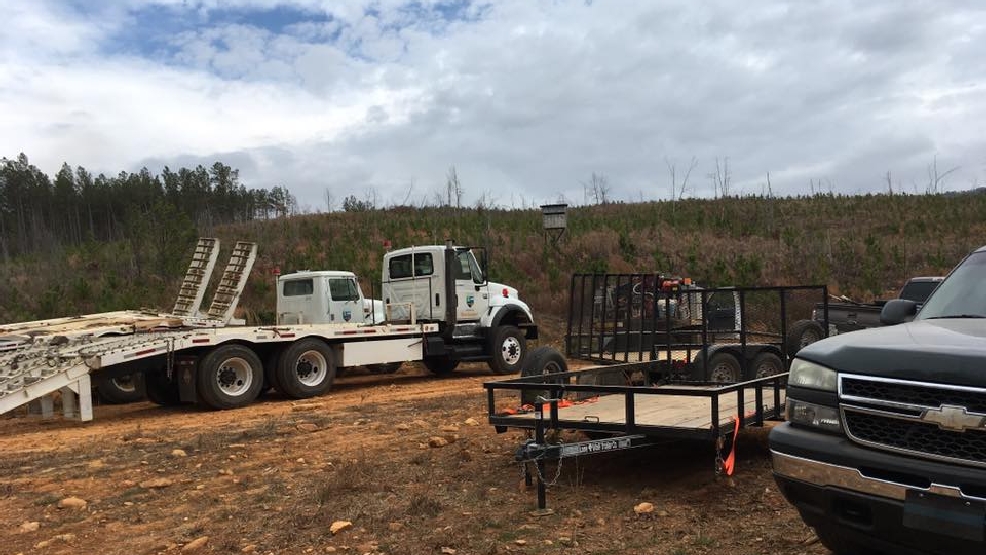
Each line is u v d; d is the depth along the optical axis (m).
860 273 26.47
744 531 4.57
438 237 30.50
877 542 3.40
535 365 8.28
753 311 16.62
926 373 3.23
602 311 9.02
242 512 5.35
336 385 14.25
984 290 4.46
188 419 10.34
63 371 9.63
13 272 26.14
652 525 4.75
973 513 3.00
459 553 4.32
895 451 3.29
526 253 28.81
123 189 57.31
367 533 4.73
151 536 4.92
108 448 7.99
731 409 6.48
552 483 5.55
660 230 34.16
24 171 58.34
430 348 14.19
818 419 3.66
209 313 13.62
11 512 5.60
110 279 20.77
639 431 5.52
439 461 6.70
